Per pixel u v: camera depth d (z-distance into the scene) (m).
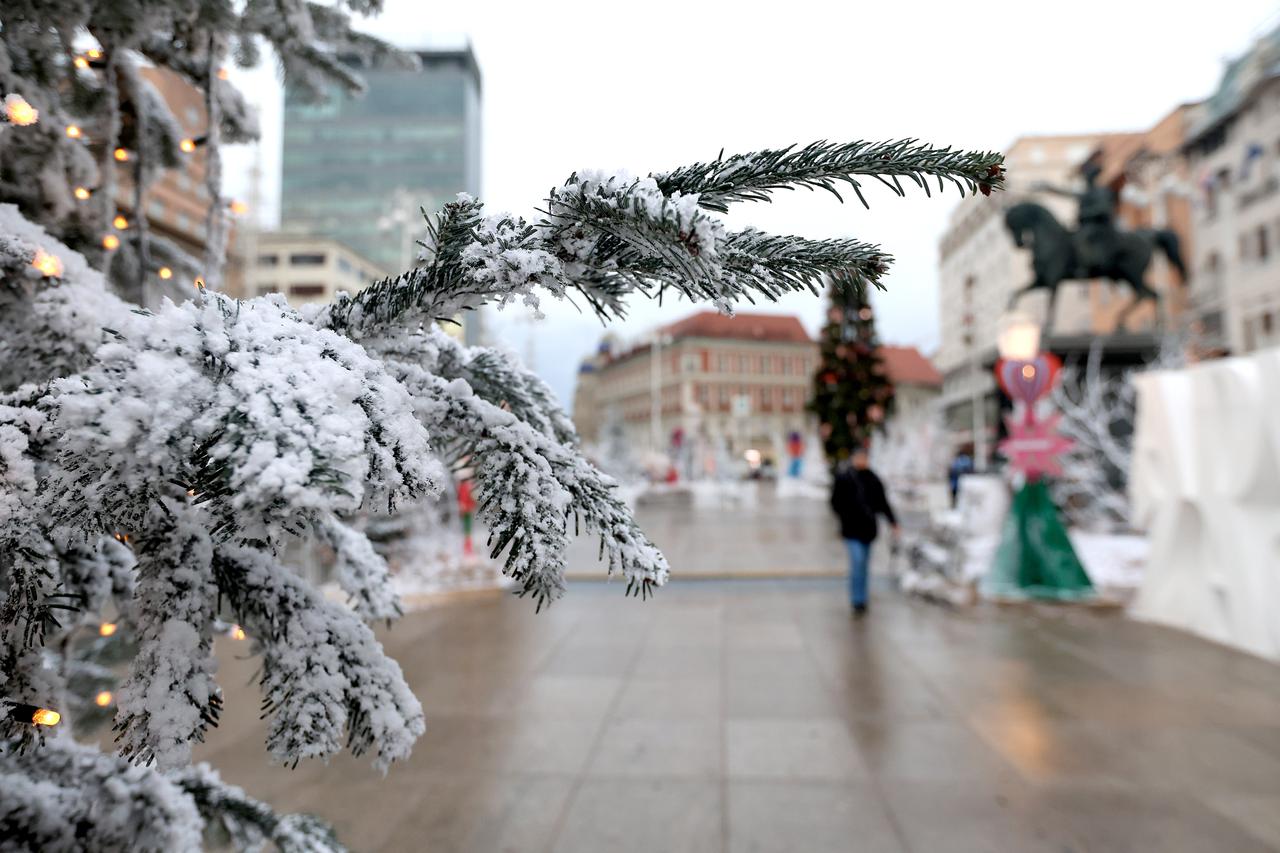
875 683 4.98
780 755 3.79
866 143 0.77
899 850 2.88
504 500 0.81
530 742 3.97
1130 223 37.97
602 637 6.35
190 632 0.85
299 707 0.88
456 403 0.88
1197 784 3.40
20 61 1.29
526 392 1.08
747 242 0.83
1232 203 30.06
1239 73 29.03
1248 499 5.75
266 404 0.59
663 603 7.82
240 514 0.63
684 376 77.06
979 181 0.77
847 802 3.27
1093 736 3.99
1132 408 13.50
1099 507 12.97
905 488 27.12
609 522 0.83
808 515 20.36
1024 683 4.93
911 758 3.73
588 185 0.72
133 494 0.70
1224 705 4.46
